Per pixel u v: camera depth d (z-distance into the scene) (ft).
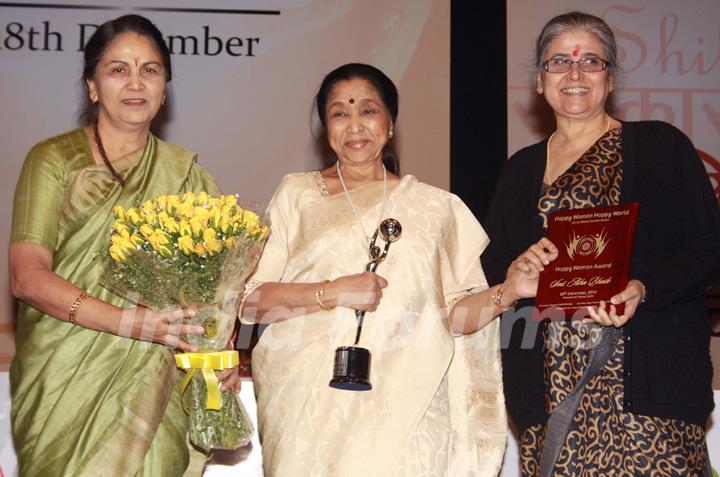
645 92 23.75
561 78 13.46
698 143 23.66
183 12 23.75
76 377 12.60
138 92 13.09
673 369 12.44
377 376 13.14
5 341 21.88
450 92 23.94
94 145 13.32
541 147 14.03
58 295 12.36
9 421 14.44
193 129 23.44
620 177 13.12
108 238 12.85
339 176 14.05
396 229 13.14
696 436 12.52
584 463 12.49
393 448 12.97
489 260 14.16
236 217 12.10
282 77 23.77
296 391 13.16
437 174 23.76
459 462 13.82
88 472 12.41
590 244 12.44
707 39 23.88
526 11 24.14
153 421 12.71
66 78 23.39
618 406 12.48
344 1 24.06
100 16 23.61
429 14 24.11
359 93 13.75
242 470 14.78
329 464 12.92
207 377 12.51
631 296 12.18
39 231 12.68
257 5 23.90
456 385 14.02
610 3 24.03
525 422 13.14
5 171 23.02
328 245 13.43
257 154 23.50
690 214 12.91
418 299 13.38
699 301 12.98
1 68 23.31
